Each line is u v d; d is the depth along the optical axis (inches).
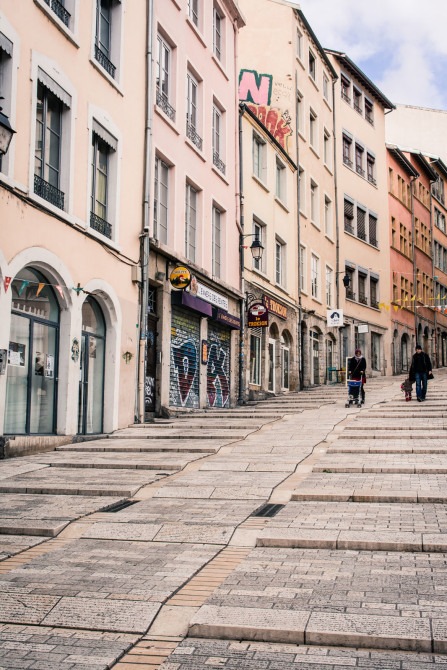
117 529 290.8
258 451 484.1
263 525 291.6
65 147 550.3
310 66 1344.7
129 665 171.0
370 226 1568.7
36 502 340.5
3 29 464.1
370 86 1601.9
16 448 471.8
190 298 751.7
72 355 545.0
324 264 1314.0
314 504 326.3
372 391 975.6
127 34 659.4
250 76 1221.7
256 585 217.2
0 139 391.9
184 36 797.9
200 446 500.7
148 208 677.9
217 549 262.5
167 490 363.9
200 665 169.0
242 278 932.0
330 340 1344.7
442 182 2145.7
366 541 256.1
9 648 179.3
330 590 210.4
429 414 652.7
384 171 1665.8
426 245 1957.4
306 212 1234.6
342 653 173.9
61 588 220.7
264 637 183.0
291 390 1128.2
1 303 456.1
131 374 645.9
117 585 223.0
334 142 1414.9
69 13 561.6
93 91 591.2
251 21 1236.5
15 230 470.3
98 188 614.9
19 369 497.7
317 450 483.5
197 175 818.2
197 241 823.7
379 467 403.9
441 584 213.3
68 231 540.1
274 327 1066.1
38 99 521.7
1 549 265.3
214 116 899.4
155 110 715.4
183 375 768.3
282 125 1188.5
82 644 181.8
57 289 518.3
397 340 1651.1
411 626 181.0
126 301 639.1
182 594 214.5
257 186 1016.2
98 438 566.9
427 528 273.7
